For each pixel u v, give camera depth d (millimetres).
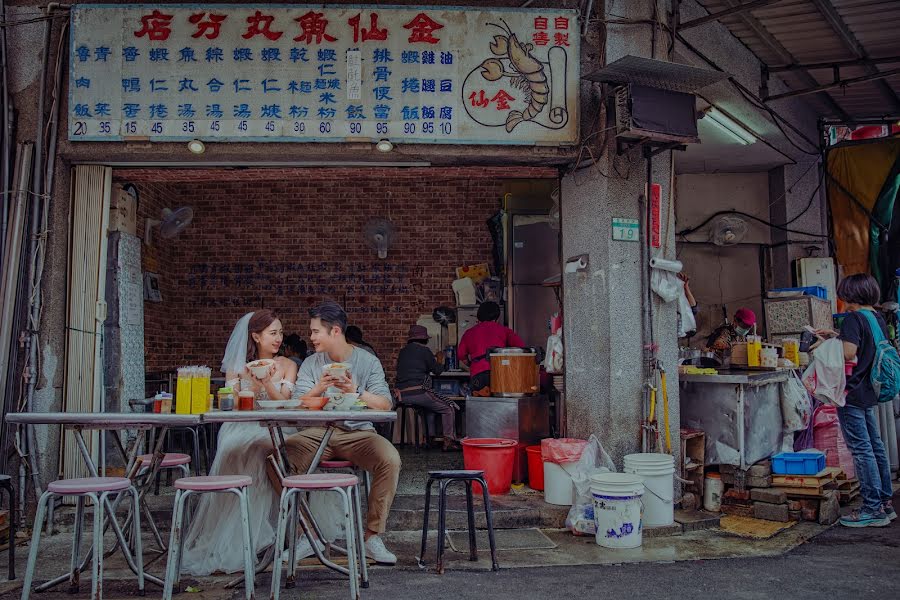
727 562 4523
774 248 9281
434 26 5652
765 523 5488
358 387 4668
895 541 5012
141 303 6938
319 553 4211
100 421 3816
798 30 6891
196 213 10039
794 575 4242
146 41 5578
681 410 6070
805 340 7477
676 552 4746
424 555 4590
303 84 5574
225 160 5750
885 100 8695
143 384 6898
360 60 5602
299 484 3668
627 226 5664
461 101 5625
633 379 5613
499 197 10078
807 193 9086
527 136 5648
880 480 5504
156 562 4516
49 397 5543
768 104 7742
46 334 5555
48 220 5637
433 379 9148
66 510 5430
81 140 5555
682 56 6266
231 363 4727
